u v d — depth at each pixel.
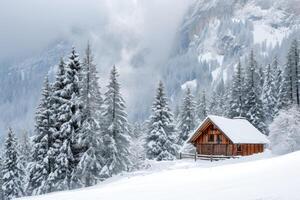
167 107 61.91
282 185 13.52
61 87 43.03
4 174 56.62
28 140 69.75
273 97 78.19
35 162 41.69
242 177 19.20
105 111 45.16
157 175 33.41
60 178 40.41
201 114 83.06
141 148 60.09
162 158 58.38
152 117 61.41
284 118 45.47
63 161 39.56
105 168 40.91
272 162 25.27
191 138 58.31
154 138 60.28
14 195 55.97
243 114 72.44
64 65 43.94
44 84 44.09
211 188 16.73
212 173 26.81
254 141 55.09
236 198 12.81
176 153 59.91
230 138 52.72
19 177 56.88
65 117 40.91
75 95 41.41
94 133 40.69
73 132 40.44
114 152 43.31
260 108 71.75
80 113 40.50
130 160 46.62
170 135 60.56
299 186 12.76
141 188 22.50
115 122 44.84
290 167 18.92
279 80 79.81
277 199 11.60
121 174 40.84
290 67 69.62
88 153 40.38
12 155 56.91
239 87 74.44
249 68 76.81
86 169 40.19
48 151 40.00
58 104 42.53
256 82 76.00
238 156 50.22
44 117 42.53
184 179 25.34
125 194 20.03
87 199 20.03
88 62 41.88
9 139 57.41
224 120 56.97
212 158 52.41
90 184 40.34
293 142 43.56
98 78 42.66
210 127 57.06
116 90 46.16
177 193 17.11
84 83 41.06
